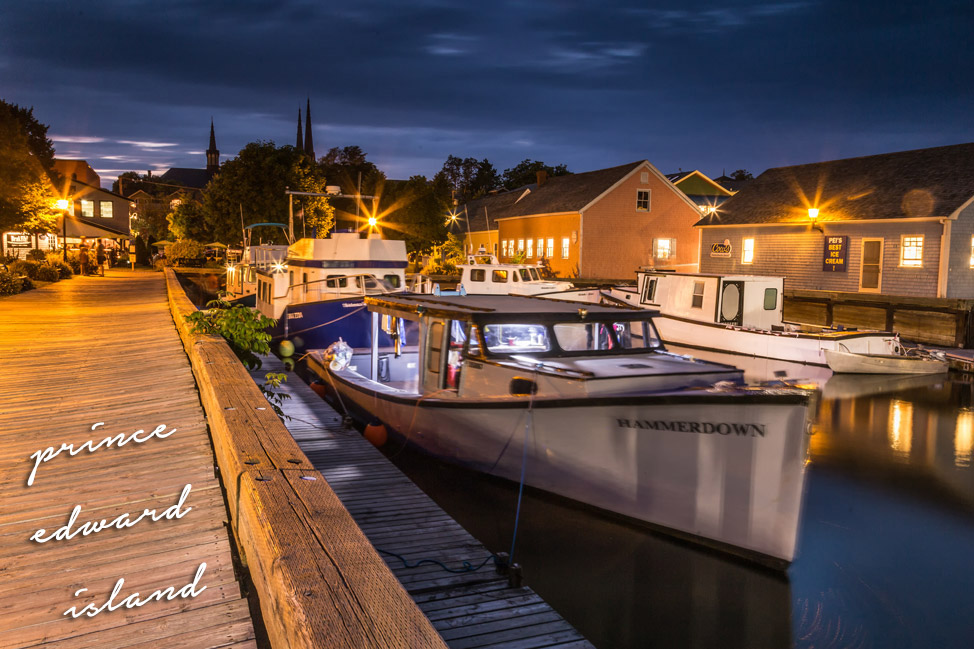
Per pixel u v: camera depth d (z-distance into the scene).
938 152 26.61
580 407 6.38
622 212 38.56
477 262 27.92
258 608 3.82
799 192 29.53
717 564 6.03
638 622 5.33
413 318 8.92
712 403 5.74
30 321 15.38
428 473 8.55
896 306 21.06
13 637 2.93
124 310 18.20
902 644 5.11
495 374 7.34
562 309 8.05
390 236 41.84
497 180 111.06
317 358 12.36
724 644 5.07
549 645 4.23
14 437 6.05
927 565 6.51
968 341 19.44
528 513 7.24
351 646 1.87
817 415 13.23
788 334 16.69
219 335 10.09
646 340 8.16
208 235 54.44
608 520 6.63
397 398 8.45
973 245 23.00
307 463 3.59
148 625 3.05
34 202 29.59
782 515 5.65
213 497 4.66
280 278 16.92
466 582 4.95
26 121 40.38
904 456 10.51
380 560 2.41
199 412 6.96
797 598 5.76
